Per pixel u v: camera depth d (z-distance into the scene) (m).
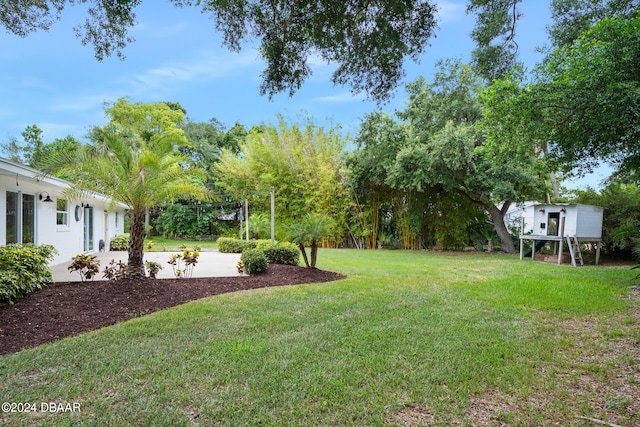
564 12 6.42
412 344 3.54
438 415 2.30
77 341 3.61
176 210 23.69
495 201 14.60
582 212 10.81
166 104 26.02
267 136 19.02
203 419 2.23
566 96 5.22
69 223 10.53
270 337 3.75
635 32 4.57
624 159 6.63
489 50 6.00
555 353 3.37
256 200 19.70
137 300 5.28
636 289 6.41
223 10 4.29
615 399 2.51
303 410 2.34
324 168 17.27
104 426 2.15
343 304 5.18
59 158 5.65
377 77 4.98
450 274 8.45
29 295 5.27
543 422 2.24
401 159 13.76
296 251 9.51
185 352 3.31
